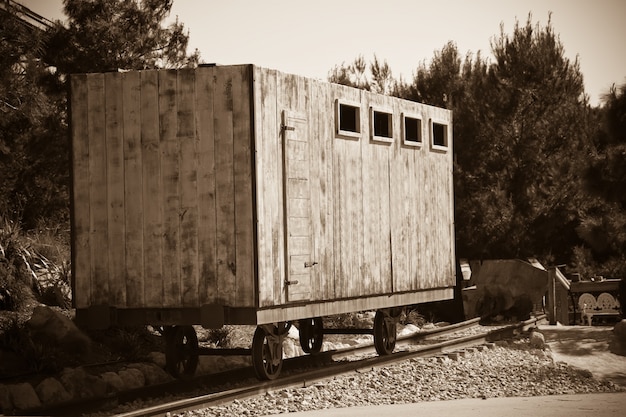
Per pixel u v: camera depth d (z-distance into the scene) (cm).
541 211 2503
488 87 2605
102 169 1207
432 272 1567
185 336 1273
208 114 1162
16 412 955
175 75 1177
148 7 1973
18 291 1412
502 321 2031
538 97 2580
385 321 1484
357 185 1362
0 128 1669
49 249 1686
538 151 2528
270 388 1117
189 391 1144
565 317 1995
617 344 1519
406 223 1492
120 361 1269
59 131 1859
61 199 1905
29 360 1148
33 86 1545
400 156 1482
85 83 1215
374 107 1409
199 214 1163
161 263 1179
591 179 1789
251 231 1141
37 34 1565
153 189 1184
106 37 1877
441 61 2748
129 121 1196
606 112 1759
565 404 977
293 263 1203
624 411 918
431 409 964
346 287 1326
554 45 2628
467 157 2561
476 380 1204
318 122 1273
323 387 1157
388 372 1270
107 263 1204
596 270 2403
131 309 1195
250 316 1138
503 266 2072
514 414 905
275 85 1187
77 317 1216
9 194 1805
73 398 1080
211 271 1157
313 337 1520
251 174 1141
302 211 1227
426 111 1568
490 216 2466
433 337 1764
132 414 923
